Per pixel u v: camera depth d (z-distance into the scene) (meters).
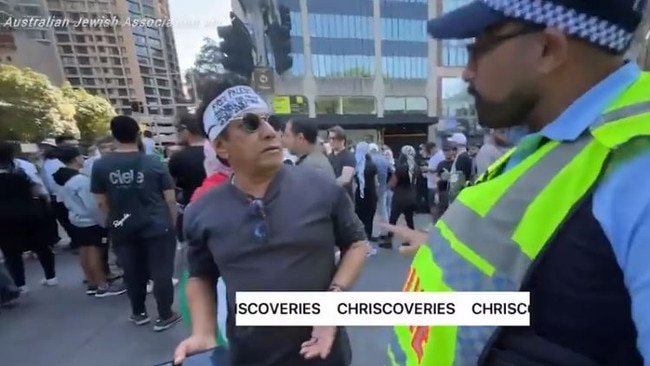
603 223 0.53
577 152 0.58
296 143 3.79
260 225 1.23
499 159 0.75
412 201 5.62
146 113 15.37
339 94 34.72
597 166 0.55
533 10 0.59
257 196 1.26
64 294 4.38
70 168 4.75
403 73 35.25
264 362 1.23
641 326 0.51
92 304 4.07
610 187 0.53
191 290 1.38
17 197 4.32
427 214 7.52
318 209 1.28
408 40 35.31
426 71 35.41
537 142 0.64
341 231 1.38
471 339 0.62
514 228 0.59
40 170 5.96
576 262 0.55
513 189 0.61
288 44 32.75
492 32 0.65
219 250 1.26
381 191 6.44
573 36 0.58
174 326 3.45
